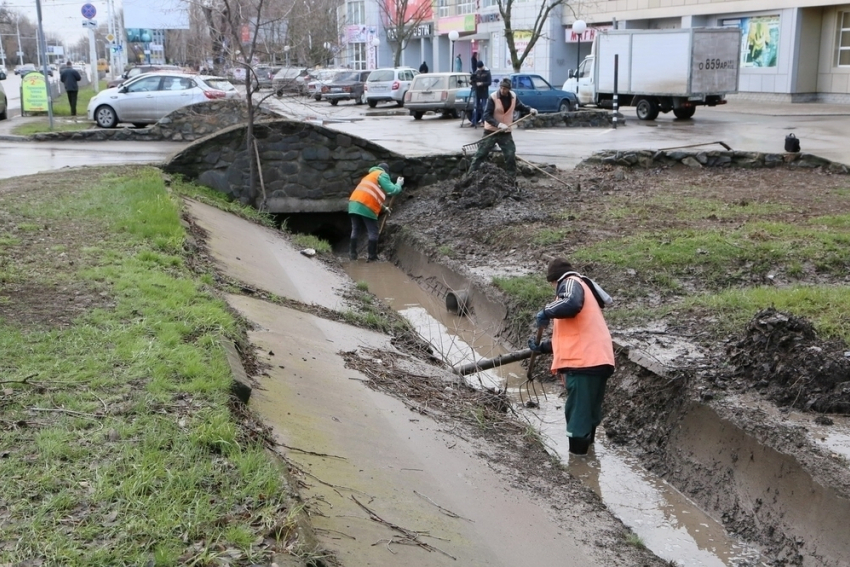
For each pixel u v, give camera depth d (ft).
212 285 25.81
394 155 52.24
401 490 15.80
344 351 25.17
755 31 121.29
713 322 26.35
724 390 21.76
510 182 48.65
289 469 14.24
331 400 19.65
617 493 20.54
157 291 22.76
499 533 15.69
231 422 14.94
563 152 66.54
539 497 18.62
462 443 20.45
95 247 27.66
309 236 49.01
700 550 18.12
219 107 73.67
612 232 38.42
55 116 98.73
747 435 19.65
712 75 95.25
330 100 135.23
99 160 58.95
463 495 16.89
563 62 158.61
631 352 24.75
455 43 193.98
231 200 50.49
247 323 23.12
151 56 261.03
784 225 37.19
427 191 52.11
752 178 51.78
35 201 35.76
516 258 37.17
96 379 16.48
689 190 48.16
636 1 138.92
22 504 12.12
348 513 13.80
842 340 22.88
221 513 12.20
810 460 17.94
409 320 34.91
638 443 22.80
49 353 17.78
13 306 20.88
